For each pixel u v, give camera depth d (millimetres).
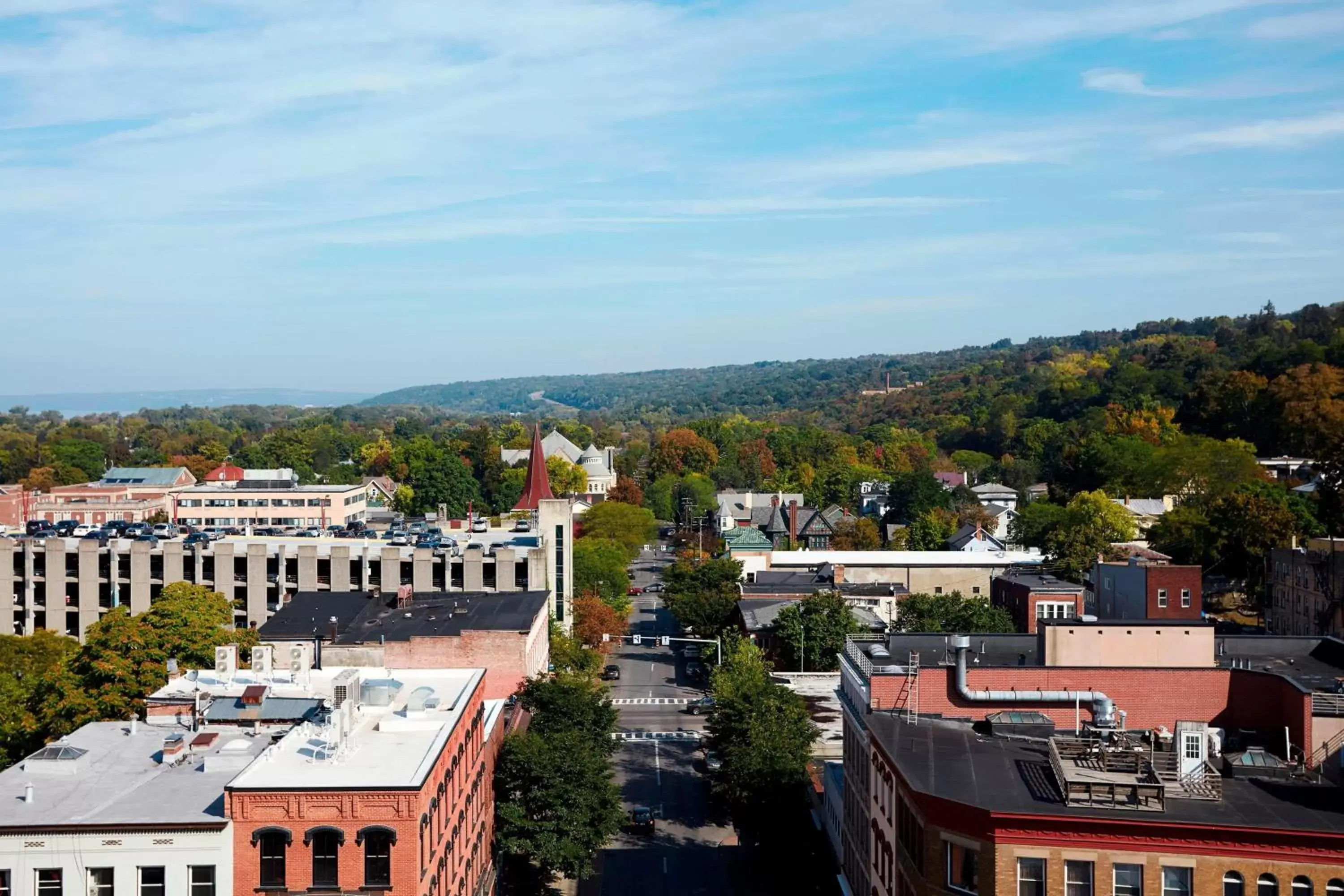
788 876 89500
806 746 100375
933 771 52812
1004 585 158500
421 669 86625
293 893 52969
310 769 56812
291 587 143625
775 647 149125
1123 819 45594
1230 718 62594
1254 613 174625
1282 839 44469
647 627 199875
